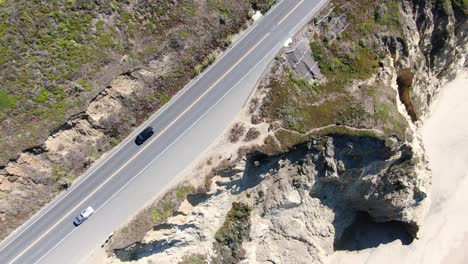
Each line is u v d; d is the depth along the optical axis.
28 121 36.12
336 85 43.47
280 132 41.66
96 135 38.94
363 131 42.16
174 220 39.97
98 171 39.19
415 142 47.12
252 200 44.69
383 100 43.53
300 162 44.03
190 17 40.53
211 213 42.66
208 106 41.25
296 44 43.47
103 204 38.94
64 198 38.44
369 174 45.91
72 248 38.16
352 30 44.91
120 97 39.06
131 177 39.53
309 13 44.34
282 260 47.91
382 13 45.62
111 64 38.12
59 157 37.84
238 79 41.94
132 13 38.66
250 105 41.66
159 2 39.41
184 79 41.19
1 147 35.44
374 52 45.09
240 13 42.56
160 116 40.62
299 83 42.94
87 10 37.25
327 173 44.31
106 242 38.31
